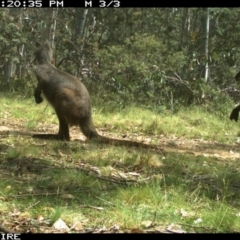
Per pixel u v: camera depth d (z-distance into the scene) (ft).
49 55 37.91
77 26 78.07
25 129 41.65
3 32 72.54
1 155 28.48
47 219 19.22
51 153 30.66
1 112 49.75
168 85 68.80
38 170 26.03
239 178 27.73
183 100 65.67
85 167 27.68
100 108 56.59
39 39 79.56
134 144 34.45
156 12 87.86
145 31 84.74
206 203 22.07
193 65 72.38
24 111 51.42
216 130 50.06
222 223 19.51
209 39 77.66
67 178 24.40
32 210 20.02
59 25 85.05
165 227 19.12
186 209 21.20
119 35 80.84
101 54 67.15
